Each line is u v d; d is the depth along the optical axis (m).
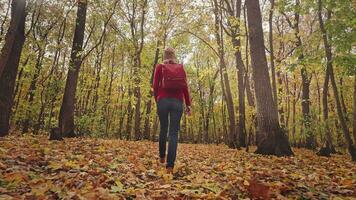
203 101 42.84
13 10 7.77
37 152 5.93
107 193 3.11
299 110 39.09
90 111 30.55
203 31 26.11
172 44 26.64
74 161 5.06
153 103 38.12
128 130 26.81
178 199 3.24
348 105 29.47
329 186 4.44
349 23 8.71
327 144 14.15
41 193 2.98
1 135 11.01
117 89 40.25
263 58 11.00
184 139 49.31
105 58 38.34
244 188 3.84
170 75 5.25
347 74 9.12
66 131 15.04
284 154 10.10
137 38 27.59
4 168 4.11
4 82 11.11
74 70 15.38
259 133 10.63
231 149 15.76
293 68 9.85
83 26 15.51
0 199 2.69
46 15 25.70
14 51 11.28
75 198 2.96
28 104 27.53
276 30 28.98
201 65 41.72
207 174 5.00
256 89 10.86
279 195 3.54
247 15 11.48
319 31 10.16
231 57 30.80
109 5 20.06
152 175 4.61
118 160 5.90
